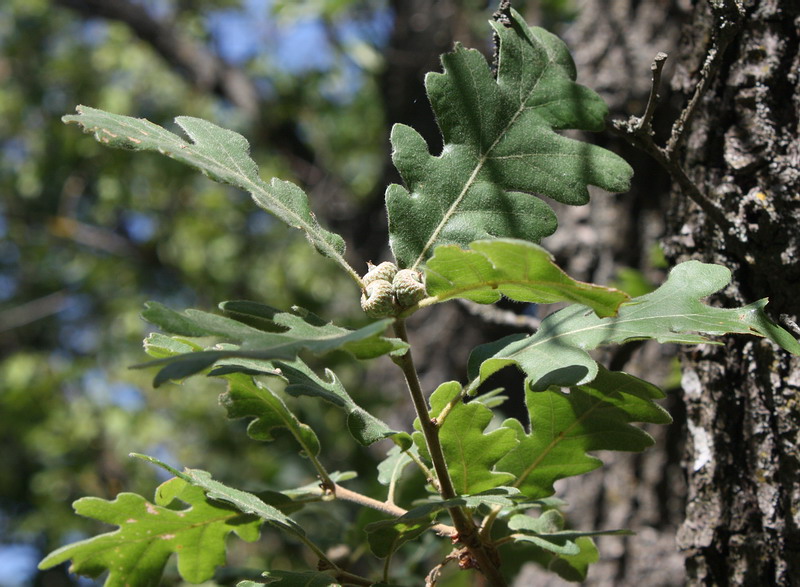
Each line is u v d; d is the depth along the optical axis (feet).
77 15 10.46
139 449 9.50
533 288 2.63
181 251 10.88
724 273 2.76
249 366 2.80
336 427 6.13
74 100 12.08
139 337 10.90
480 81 2.84
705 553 3.04
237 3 10.52
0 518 11.14
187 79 10.48
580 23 4.21
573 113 2.85
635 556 3.90
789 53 3.05
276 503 2.89
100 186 11.48
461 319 6.22
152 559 2.89
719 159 3.08
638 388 2.81
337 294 8.93
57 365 11.73
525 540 2.83
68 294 12.16
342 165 9.57
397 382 6.61
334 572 2.82
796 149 3.02
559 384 2.64
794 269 2.97
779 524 2.97
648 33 3.96
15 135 12.26
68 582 10.03
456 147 2.82
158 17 10.41
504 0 2.89
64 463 9.89
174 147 2.72
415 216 2.78
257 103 10.00
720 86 3.09
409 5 7.36
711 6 2.90
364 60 7.14
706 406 3.07
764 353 2.99
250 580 2.80
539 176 2.82
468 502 2.68
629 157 3.99
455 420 2.80
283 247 9.93
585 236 4.16
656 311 2.73
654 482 3.92
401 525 2.83
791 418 2.96
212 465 7.45
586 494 4.05
